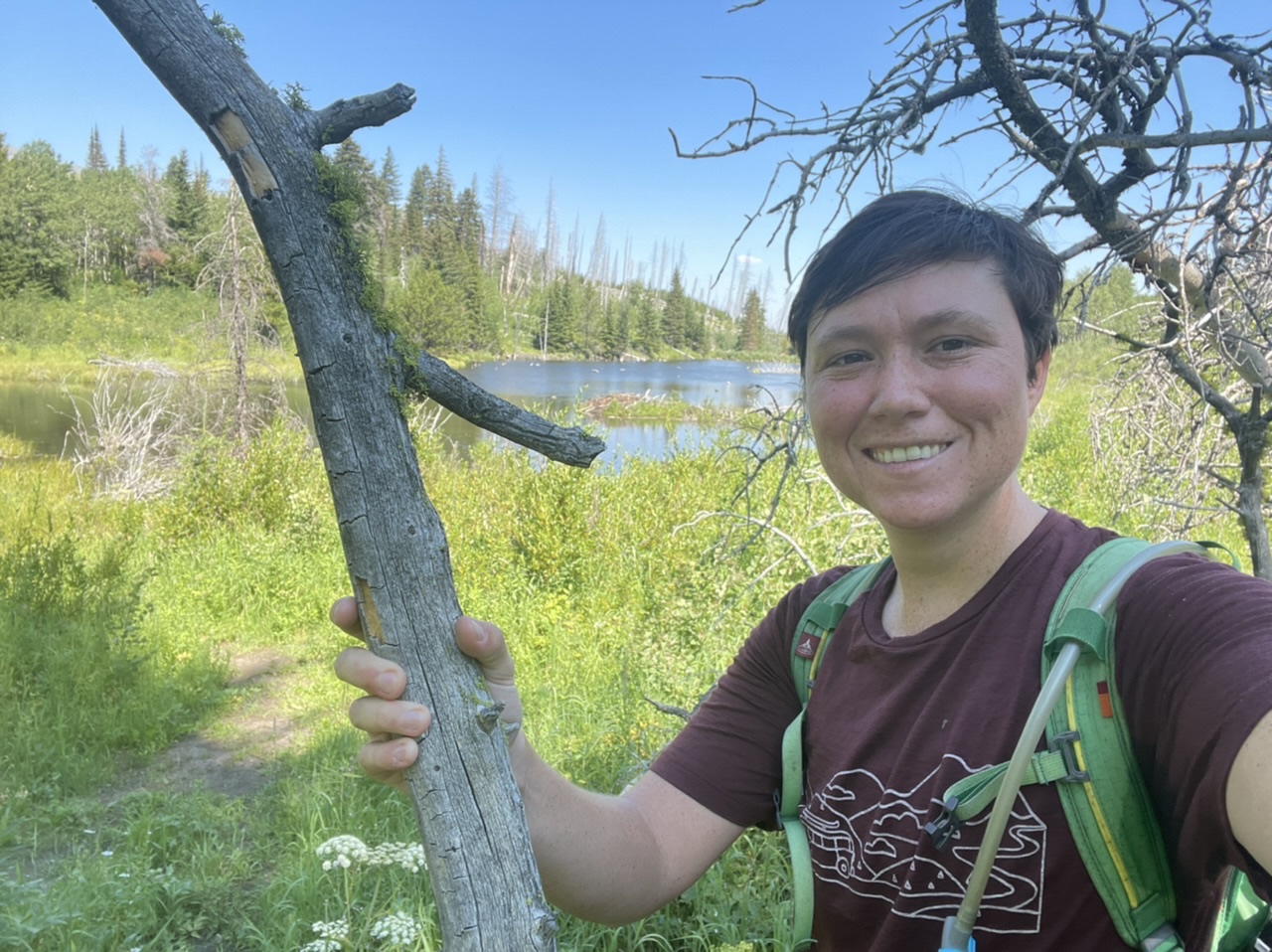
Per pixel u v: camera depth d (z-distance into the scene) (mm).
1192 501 3141
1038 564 1156
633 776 3738
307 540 8562
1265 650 872
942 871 1092
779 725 1507
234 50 929
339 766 4602
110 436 12125
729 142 2158
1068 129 2098
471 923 941
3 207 37594
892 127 2006
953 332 1166
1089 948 1016
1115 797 980
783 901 3125
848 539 5078
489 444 10734
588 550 7738
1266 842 821
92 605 6578
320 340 919
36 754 4711
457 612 992
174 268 42844
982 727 1096
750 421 4383
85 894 3387
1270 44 1883
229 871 3742
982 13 1900
